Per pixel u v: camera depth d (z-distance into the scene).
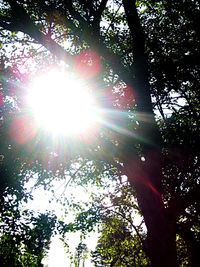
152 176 10.38
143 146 10.70
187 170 11.71
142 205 10.32
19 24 11.48
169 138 11.40
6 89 12.55
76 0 11.83
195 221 13.96
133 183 10.78
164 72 11.23
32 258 13.09
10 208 11.91
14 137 12.31
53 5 11.41
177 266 9.85
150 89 11.52
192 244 14.10
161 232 9.92
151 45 11.86
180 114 11.60
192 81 11.45
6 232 12.02
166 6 11.68
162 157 11.07
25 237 12.16
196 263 13.96
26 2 11.58
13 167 12.05
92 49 11.52
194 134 11.20
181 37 11.37
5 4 11.98
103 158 12.13
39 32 11.62
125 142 10.95
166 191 12.28
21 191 12.02
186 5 11.20
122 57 12.33
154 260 9.83
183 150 11.34
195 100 11.96
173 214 10.63
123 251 19.44
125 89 12.70
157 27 12.07
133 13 11.39
